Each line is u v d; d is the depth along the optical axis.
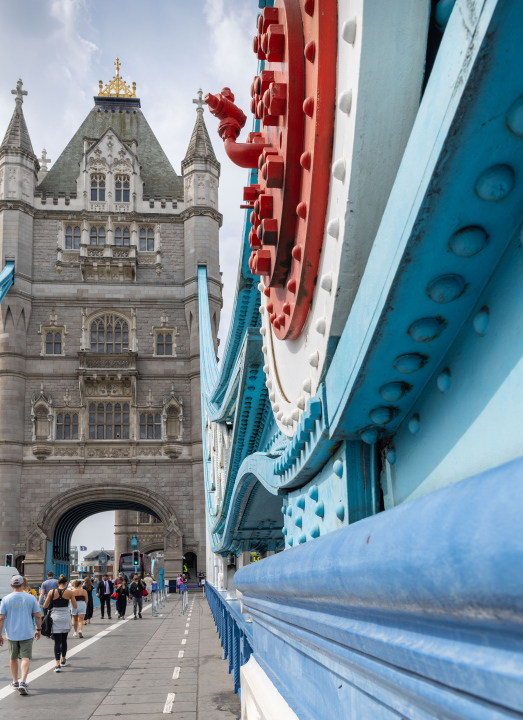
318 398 1.66
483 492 0.58
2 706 7.94
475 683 0.58
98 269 46.41
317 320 1.60
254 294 4.84
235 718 6.75
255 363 4.32
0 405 42.19
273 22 1.89
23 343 43.91
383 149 1.29
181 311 46.81
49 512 41.72
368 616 0.92
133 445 43.34
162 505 42.69
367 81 1.25
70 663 11.84
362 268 1.42
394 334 1.12
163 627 19.05
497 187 0.83
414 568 0.66
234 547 8.07
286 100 1.70
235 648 7.91
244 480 4.96
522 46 0.71
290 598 1.55
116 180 49.16
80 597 17.27
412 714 0.80
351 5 1.33
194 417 44.03
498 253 0.95
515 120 0.77
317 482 2.06
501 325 0.95
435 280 1.00
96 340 45.50
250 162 2.17
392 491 1.51
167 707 7.49
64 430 43.41
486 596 0.53
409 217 0.93
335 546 1.02
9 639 8.91
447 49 0.81
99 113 54.09
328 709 1.38
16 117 48.22
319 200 1.56
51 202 47.41
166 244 48.25
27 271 45.16
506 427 0.93
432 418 1.24
